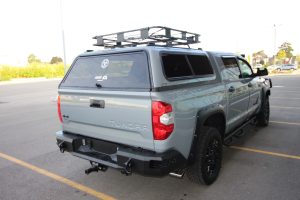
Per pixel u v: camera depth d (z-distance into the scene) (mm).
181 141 3135
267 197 3426
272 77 30688
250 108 5621
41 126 7773
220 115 4035
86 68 3705
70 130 3869
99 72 3492
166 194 3588
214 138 3736
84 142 3697
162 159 2871
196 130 3400
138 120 2992
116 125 3207
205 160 3609
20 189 3854
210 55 4223
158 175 2896
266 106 6711
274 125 6961
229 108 4406
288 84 20047
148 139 2975
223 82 4250
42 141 6191
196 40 4352
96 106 3369
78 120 3664
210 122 3967
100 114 3344
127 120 3086
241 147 5305
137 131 3031
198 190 3658
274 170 4219
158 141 2904
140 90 2939
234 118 4730
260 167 4340
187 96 3234
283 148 5203
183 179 4000
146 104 2906
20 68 43031
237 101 4770
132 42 4094
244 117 5305
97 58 3621
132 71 3133
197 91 3475
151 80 2916
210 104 3699
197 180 3637
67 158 5020
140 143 3055
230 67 4715
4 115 9836
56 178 4180
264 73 5633
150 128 2918
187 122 3201
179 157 3094
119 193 3666
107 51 3525
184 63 3484
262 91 6375
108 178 4113
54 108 11234
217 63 4273
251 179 3928
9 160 4992
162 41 3900
